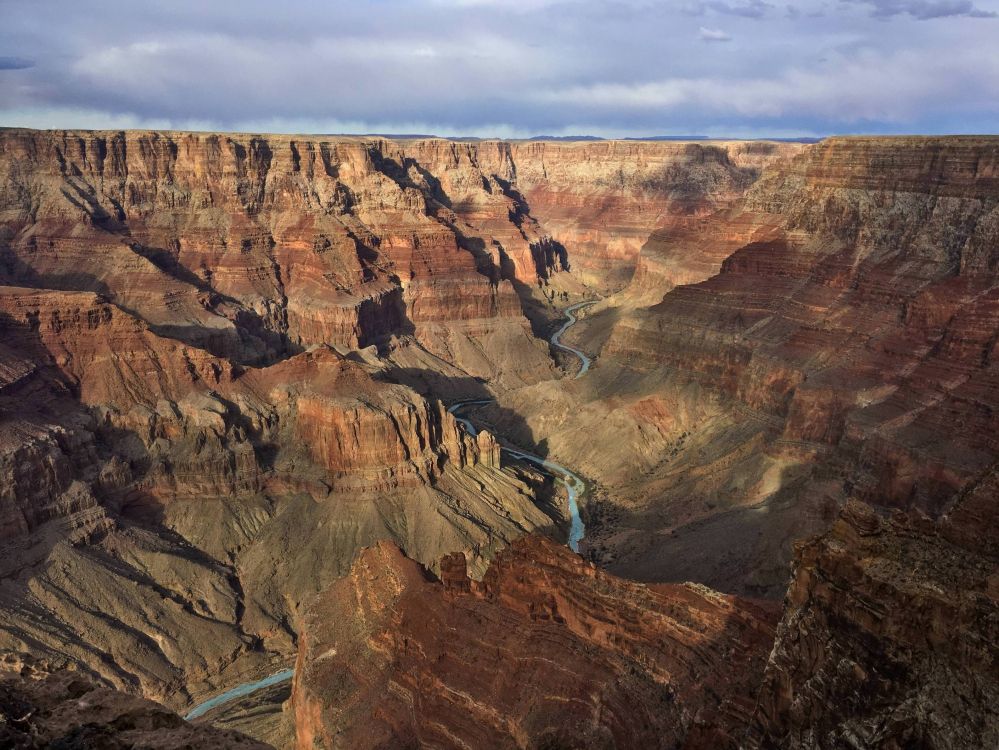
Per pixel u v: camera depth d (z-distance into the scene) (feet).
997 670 117.91
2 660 106.22
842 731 125.08
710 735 163.02
